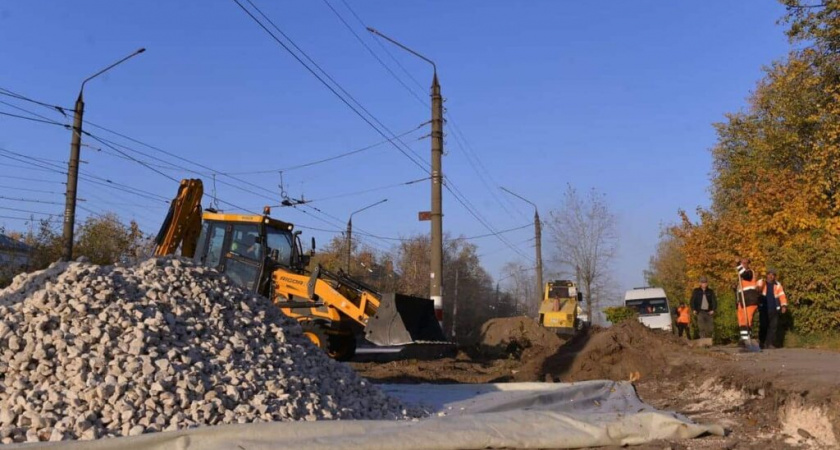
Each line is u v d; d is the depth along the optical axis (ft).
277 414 25.61
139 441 21.56
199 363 26.48
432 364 57.26
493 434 25.29
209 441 22.56
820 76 82.28
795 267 60.64
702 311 64.13
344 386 31.22
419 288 200.03
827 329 59.41
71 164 68.74
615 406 35.22
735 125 109.70
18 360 24.64
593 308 173.99
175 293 30.63
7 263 93.35
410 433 24.49
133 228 110.52
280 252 56.80
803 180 79.97
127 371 24.85
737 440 26.84
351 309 52.37
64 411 23.04
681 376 44.32
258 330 31.48
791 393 29.09
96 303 27.66
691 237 90.33
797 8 78.74
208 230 54.85
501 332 72.54
